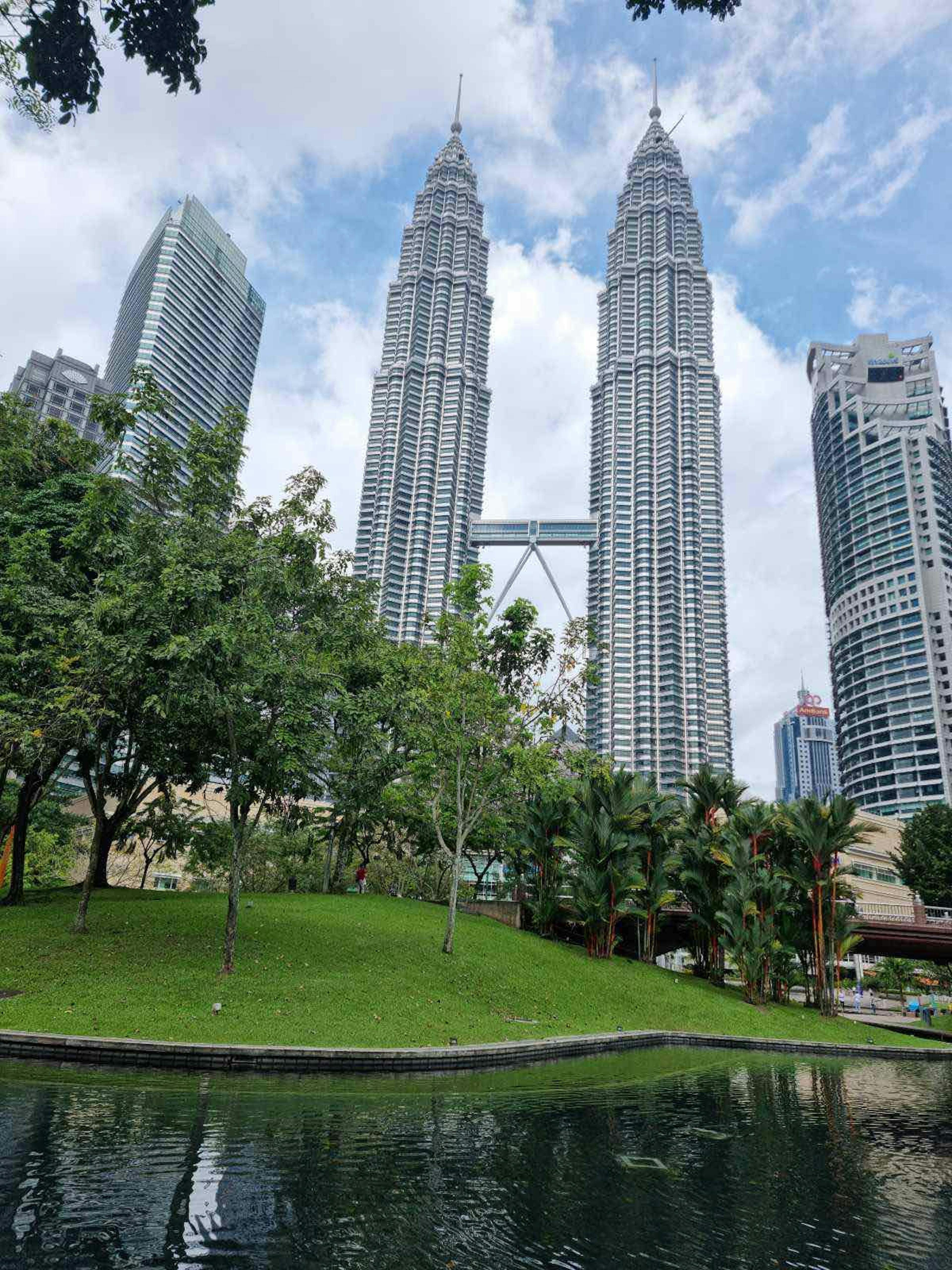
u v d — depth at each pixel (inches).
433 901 1956.2
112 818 1352.1
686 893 1764.3
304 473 993.5
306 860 1722.4
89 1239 290.0
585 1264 305.4
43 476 1254.3
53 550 1170.6
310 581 1010.1
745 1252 328.8
